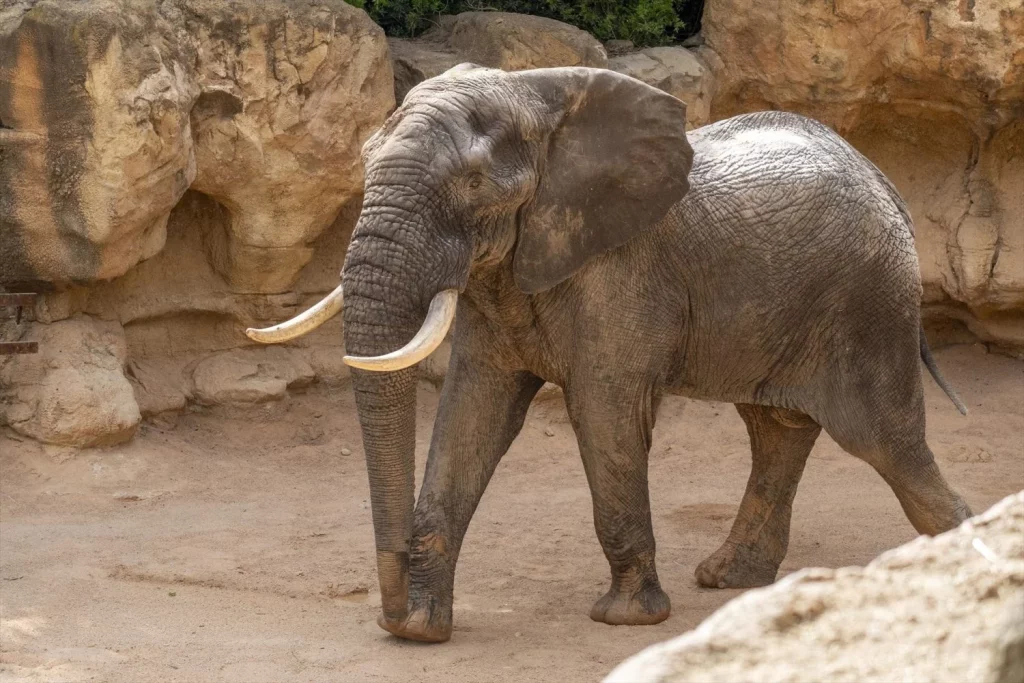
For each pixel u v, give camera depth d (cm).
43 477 1440
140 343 1648
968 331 1967
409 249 896
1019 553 347
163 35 1451
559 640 1001
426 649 970
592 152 985
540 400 1725
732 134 1141
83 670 888
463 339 1052
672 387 1084
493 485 1556
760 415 1187
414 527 1005
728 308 1050
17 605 1043
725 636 324
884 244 1077
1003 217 1848
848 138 1906
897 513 1434
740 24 1823
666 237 1029
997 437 1714
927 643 323
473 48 1714
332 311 914
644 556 1044
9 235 1471
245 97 1527
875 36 1758
